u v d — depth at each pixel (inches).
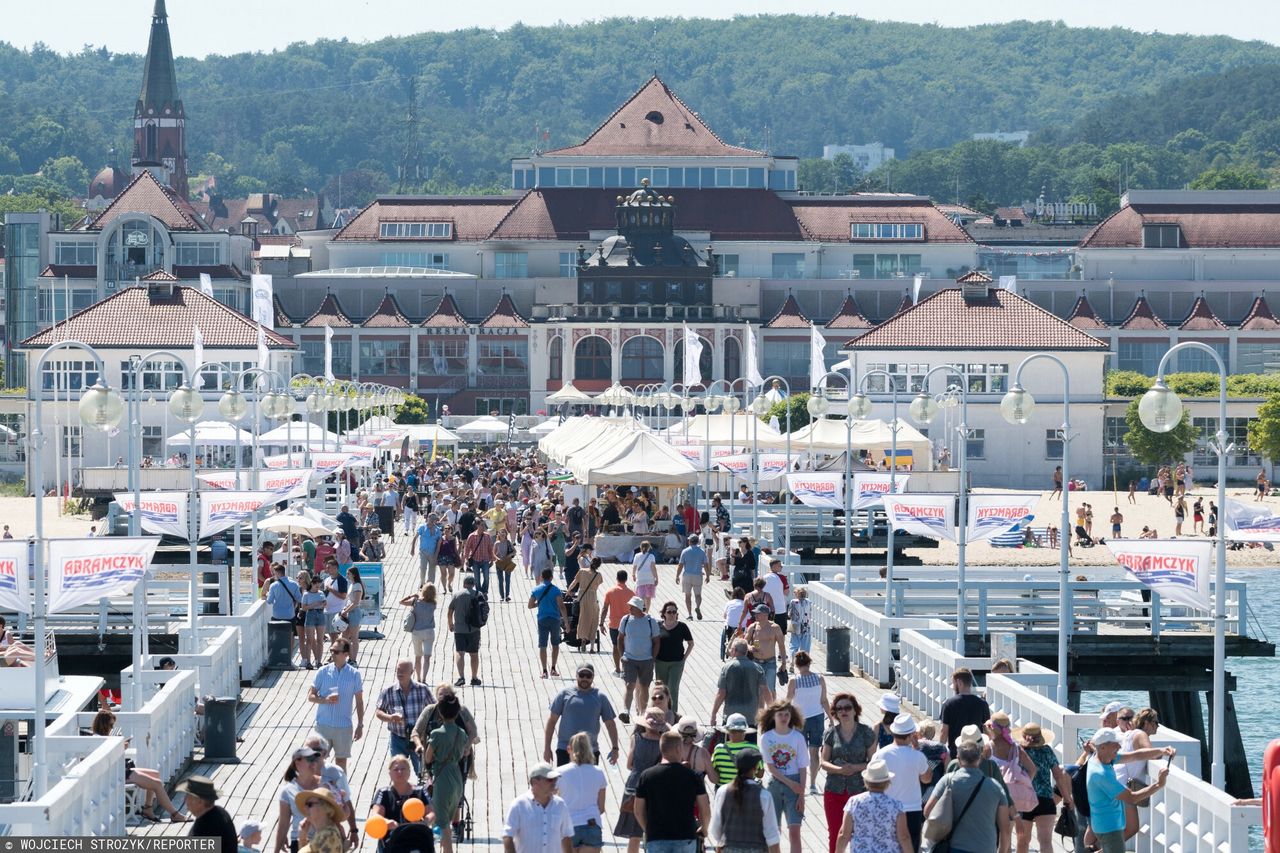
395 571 5019.7
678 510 5511.8
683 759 1600.6
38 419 2043.6
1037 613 3555.6
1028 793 1756.9
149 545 2003.0
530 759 2393.0
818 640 3720.5
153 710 2119.8
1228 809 1659.7
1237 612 3341.5
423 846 1526.8
